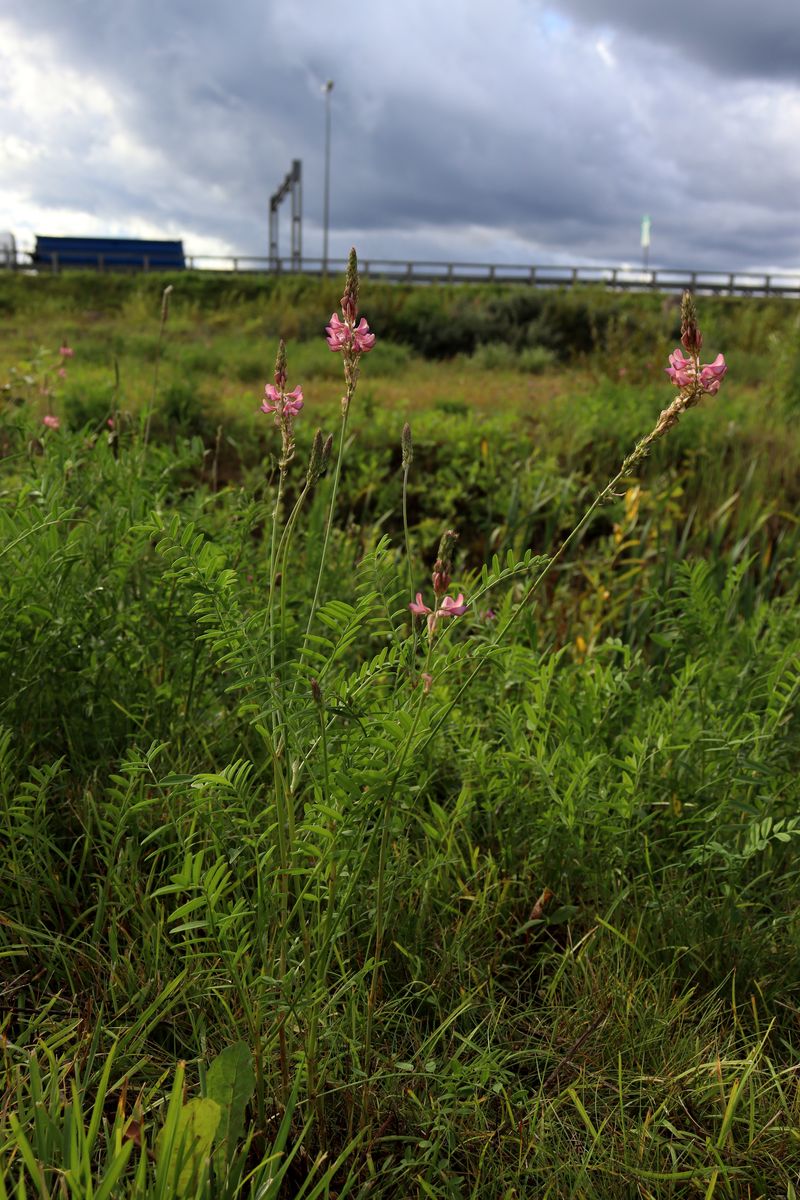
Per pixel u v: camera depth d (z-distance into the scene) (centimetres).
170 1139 114
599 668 261
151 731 237
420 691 158
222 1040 171
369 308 1922
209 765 234
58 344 1324
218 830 168
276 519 170
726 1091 172
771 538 552
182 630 242
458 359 1652
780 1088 169
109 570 251
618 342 1280
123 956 183
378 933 156
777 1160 158
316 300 2273
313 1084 151
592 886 223
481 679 267
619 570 474
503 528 507
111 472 290
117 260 3678
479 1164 149
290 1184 149
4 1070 155
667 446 674
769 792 236
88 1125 151
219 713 258
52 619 226
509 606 252
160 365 1141
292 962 171
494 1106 173
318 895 161
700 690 257
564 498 518
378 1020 181
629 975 194
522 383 1188
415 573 419
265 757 242
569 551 488
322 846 149
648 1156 158
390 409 866
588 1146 158
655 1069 178
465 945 202
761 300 2298
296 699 152
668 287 3403
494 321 1870
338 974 187
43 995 179
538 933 215
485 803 235
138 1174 115
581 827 220
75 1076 138
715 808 226
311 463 166
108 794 222
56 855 217
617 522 479
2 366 760
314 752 158
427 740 154
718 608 295
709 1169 148
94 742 240
